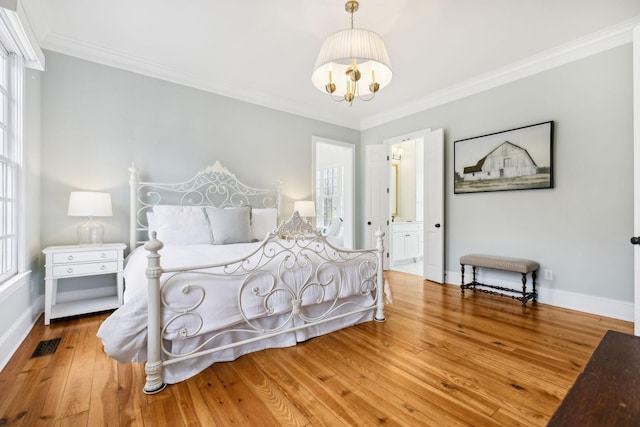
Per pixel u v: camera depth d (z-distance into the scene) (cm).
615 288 264
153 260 154
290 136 436
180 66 323
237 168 387
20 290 212
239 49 289
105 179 298
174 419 134
